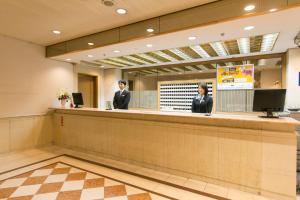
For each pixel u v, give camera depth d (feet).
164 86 19.42
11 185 8.96
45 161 12.22
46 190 8.52
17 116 14.29
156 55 15.35
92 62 18.21
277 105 8.18
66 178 9.73
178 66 18.52
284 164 7.77
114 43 11.65
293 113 11.87
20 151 14.39
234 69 15.84
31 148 15.19
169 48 12.76
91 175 10.11
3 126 13.55
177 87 18.71
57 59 16.56
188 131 9.89
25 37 13.62
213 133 9.22
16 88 14.16
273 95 8.20
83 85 21.03
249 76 15.30
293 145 7.63
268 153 8.04
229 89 16.01
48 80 16.25
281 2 7.27
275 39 11.26
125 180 9.57
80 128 14.44
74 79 18.57
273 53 14.44
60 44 14.79
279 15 7.77
